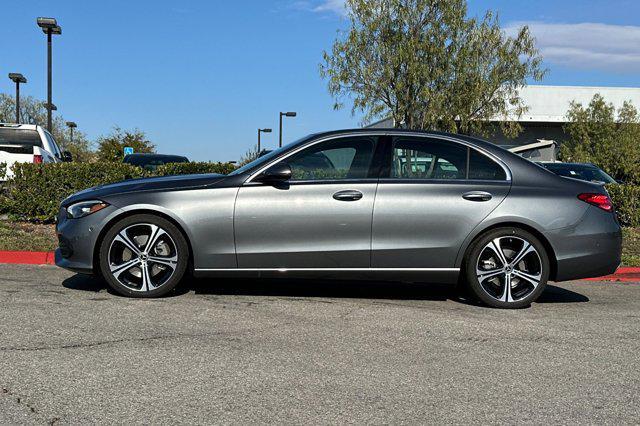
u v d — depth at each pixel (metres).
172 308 5.84
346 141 6.44
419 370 4.36
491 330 5.48
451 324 5.63
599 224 6.42
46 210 11.48
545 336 5.34
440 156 6.45
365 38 23.62
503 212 6.27
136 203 6.14
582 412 3.71
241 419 3.46
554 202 6.35
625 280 8.61
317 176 6.30
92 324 5.20
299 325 5.41
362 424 3.45
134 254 6.23
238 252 6.18
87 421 3.38
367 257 6.22
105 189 6.36
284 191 6.20
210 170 15.26
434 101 23.22
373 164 6.36
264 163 6.33
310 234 6.18
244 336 5.02
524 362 4.61
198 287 6.84
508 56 24.03
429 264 6.27
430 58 23.45
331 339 5.03
